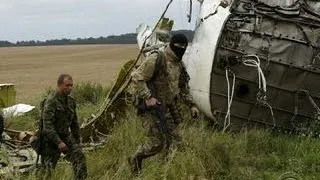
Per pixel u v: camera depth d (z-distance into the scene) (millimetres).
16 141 8938
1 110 12602
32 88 30312
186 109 9422
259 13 9367
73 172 6723
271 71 9414
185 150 7219
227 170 7320
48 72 49156
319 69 9461
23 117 12281
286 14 9383
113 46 120250
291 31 9414
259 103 9508
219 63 9359
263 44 9359
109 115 9984
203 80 9547
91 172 7113
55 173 6711
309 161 7695
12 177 6590
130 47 107125
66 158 7473
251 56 9320
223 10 9453
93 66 56562
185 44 6910
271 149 8539
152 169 6750
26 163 7496
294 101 9562
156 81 6824
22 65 62344
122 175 6723
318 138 8984
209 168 7180
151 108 6773
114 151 7949
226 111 9609
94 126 9938
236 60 9336
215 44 9273
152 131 6816
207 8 9836
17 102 17812
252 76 9398
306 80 9484
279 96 9531
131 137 8242
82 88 17406
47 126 6555
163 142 6832
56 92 6691
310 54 9453
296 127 9633
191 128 8656
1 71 52000
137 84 6715
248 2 9398
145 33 12773
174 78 6945
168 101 6973
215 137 8367
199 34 9820
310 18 9453
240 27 9320
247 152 8383
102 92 17078
